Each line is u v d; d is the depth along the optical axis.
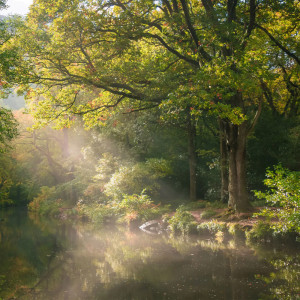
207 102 12.51
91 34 14.59
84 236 16.83
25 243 15.32
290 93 24.23
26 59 15.10
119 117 23.83
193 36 14.55
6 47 13.81
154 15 17.27
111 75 14.94
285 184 10.90
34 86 16.55
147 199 21.28
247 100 22.20
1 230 20.12
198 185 24.94
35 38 14.51
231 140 16.17
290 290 7.46
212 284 8.07
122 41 14.05
